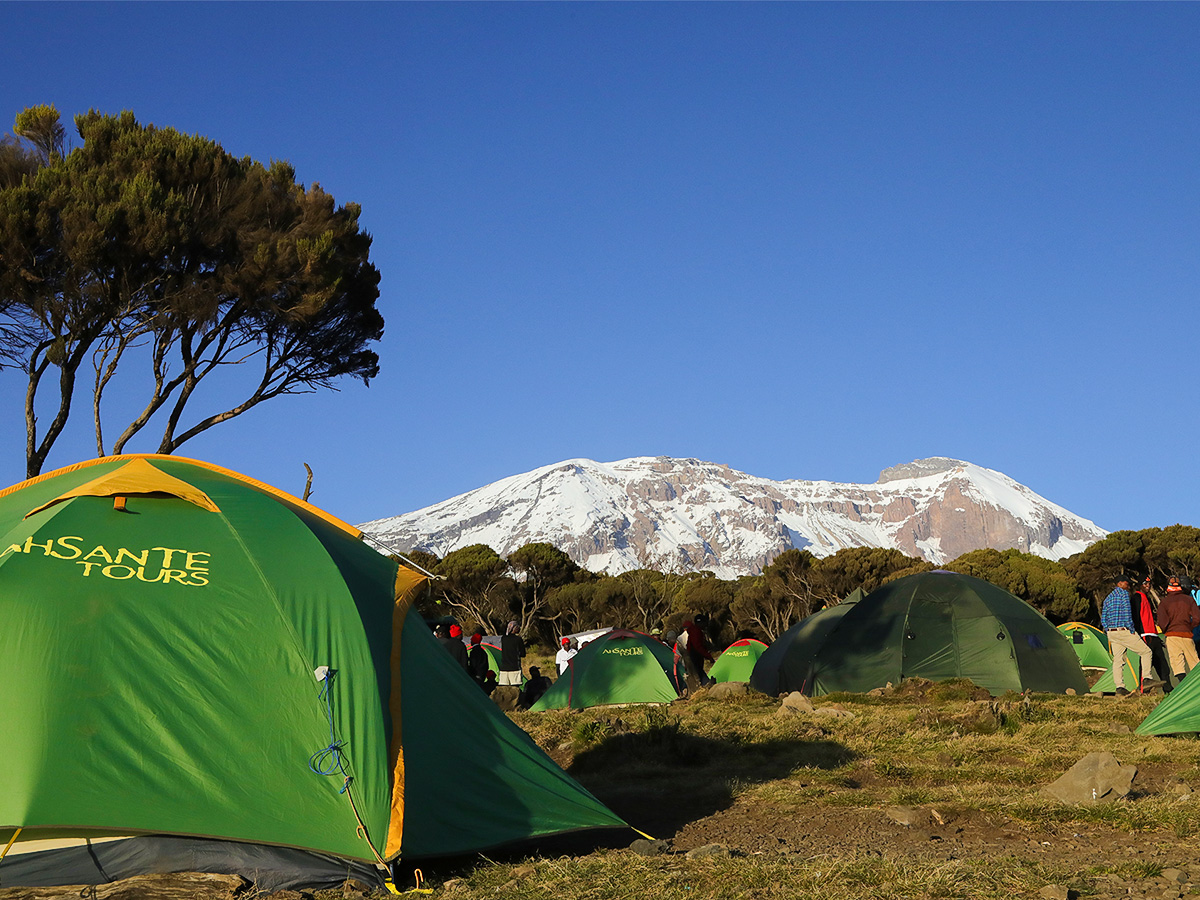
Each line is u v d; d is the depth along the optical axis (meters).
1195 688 10.70
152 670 6.00
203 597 6.35
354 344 20.52
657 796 8.52
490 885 5.66
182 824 5.59
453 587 68.94
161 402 17.91
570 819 6.82
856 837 6.73
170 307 16.84
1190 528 57.84
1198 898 4.91
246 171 19.30
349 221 20.23
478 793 6.58
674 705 16.36
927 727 11.66
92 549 6.36
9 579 6.04
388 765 6.15
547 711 16.77
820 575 68.00
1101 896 4.93
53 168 16.48
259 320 19.19
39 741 5.60
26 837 5.55
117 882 5.57
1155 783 8.23
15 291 15.68
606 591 70.06
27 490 7.34
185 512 6.82
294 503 7.76
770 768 9.58
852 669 17.78
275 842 5.69
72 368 16.48
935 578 18.16
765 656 20.89
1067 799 7.52
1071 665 17.56
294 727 6.06
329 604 6.58
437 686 7.04
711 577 81.75
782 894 5.03
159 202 16.56
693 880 5.43
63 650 5.88
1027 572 59.31
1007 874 5.30
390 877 5.75
